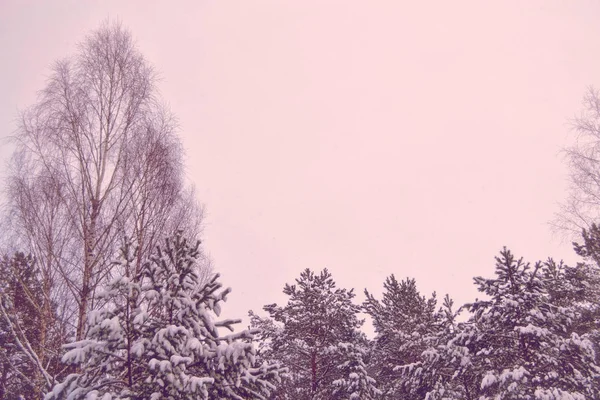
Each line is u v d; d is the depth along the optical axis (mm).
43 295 10547
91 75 13070
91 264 10617
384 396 14172
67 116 12094
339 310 14070
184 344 6457
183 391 5973
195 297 7133
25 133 11773
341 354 13359
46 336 10109
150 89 13922
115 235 11328
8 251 10859
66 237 11102
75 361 5770
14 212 11008
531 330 10133
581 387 9938
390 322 15461
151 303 7094
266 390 6777
